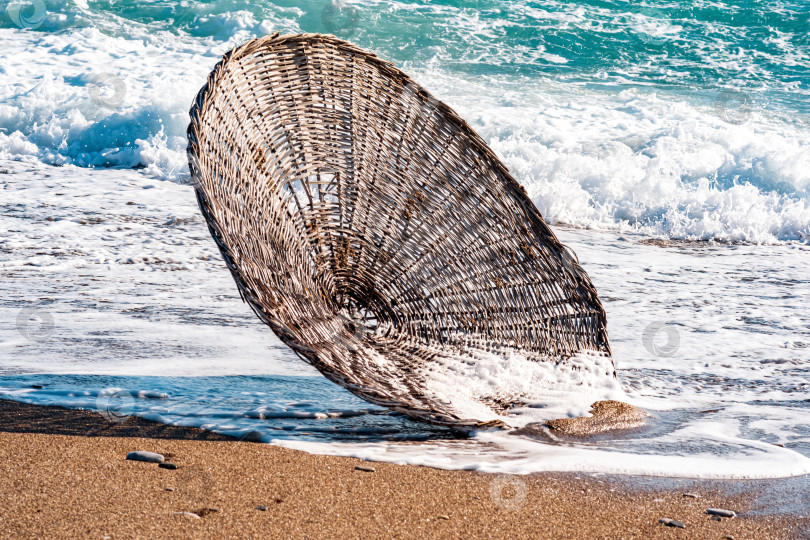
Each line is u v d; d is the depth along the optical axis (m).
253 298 2.84
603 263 7.64
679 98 14.01
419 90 4.26
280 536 2.33
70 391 3.71
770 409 4.11
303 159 3.99
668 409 4.09
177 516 2.41
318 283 3.99
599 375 4.12
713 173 10.41
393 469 2.95
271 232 3.60
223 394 3.85
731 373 4.78
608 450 3.35
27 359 4.30
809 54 17.08
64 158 10.88
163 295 5.94
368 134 4.16
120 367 4.23
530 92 14.12
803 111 13.31
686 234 9.04
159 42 16.22
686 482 2.99
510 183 4.32
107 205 8.77
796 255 8.19
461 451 3.25
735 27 18.89
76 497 2.50
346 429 3.48
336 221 4.20
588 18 19.39
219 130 3.36
